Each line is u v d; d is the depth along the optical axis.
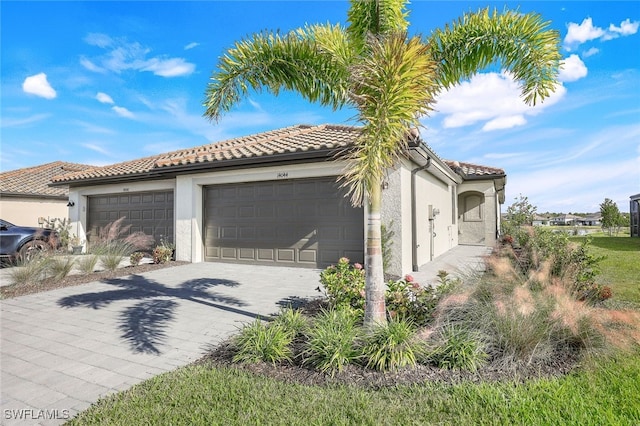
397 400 3.10
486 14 4.79
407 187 9.76
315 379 3.55
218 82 5.23
